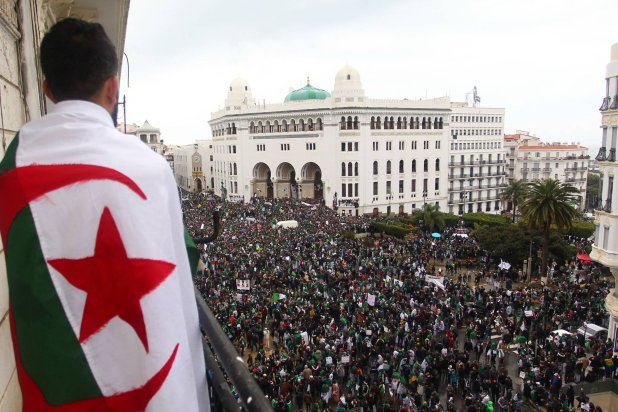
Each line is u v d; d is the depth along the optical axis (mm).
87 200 1954
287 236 47531
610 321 27078
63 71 2230
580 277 39594
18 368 2014
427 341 23516
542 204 38250
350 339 23797
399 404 18969
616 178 26344
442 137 84688
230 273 33844
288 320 25672
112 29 10352
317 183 86062
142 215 2010
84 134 2141
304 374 19750
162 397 1881
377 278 34188
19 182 1989
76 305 1901
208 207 66125
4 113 3541
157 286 1947
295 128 82250
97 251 1915
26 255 1927
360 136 75562
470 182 90812
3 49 3553
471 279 40625
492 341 26266
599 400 21641
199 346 2322
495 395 20484
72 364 1875
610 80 26953
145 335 1904
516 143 102062
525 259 41469
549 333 27016
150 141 120562
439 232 59312
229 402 2727
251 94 95562
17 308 1979
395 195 80438
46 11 6465
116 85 2441
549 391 20812
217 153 99625
